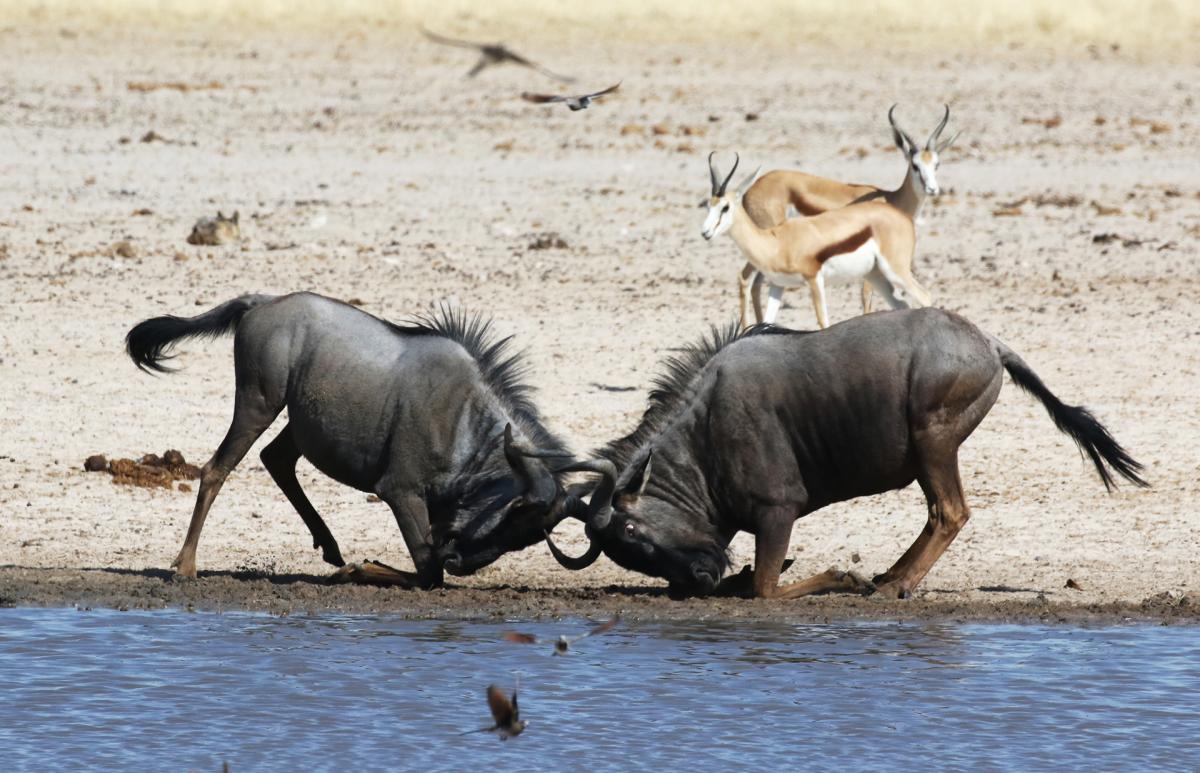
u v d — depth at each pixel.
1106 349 67.50
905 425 41.81
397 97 125.56
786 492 42.53
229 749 34.41
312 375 42.72
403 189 97.19
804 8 157.12
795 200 77.44
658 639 40.94
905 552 46.47
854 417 41.78
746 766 33.38
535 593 44.94
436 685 37.97
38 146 105.56
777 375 42.25
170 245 83.25
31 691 37.50
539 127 115.44
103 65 133.25
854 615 42.81
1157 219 91.19
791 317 74.56
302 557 48.09
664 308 74.31
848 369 41.72
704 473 42.97
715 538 43.34
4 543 48.38
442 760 33.84
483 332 43.59
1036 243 86.00
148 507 51.88
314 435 43.06
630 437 43.41
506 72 135.25
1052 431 58.66
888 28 152.38
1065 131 115.62
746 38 148.12
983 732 35.28
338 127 114.56
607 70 135.12
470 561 42.66
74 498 52.16
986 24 152.75
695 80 131.75
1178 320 71.75
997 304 74.25
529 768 33.34
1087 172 103.50
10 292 73.69
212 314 44.41
